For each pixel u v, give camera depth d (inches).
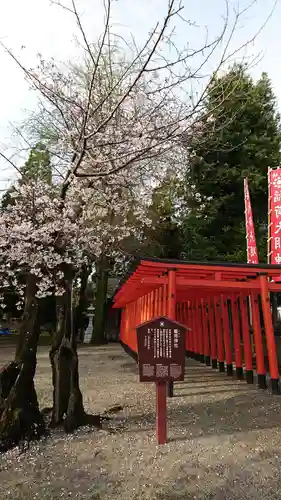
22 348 223.0
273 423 229.3
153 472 163.9
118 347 829.2
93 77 195.6
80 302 638.5
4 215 259.1
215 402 289.1
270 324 331.9
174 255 776.9
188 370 468.4
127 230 443.2
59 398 229.6
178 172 330.3
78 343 933.8
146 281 332.8
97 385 377.1
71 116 240.7
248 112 659.4
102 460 179.6
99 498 143.8
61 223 250.7
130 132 231.1
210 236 686.5
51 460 182.2
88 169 272.1
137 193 380.8
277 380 319.9
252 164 669.9
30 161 321.4
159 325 203.2
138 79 203.5
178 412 260.4
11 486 157.3
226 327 435.5
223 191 684.7
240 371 403.2
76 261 293.3
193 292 433.4
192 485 151.3
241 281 364.5
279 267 334.3
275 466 165.2
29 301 234.1
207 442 197.2
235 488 147.7
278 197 484.4
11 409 207.8
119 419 247.0
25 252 244.4
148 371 197.0
